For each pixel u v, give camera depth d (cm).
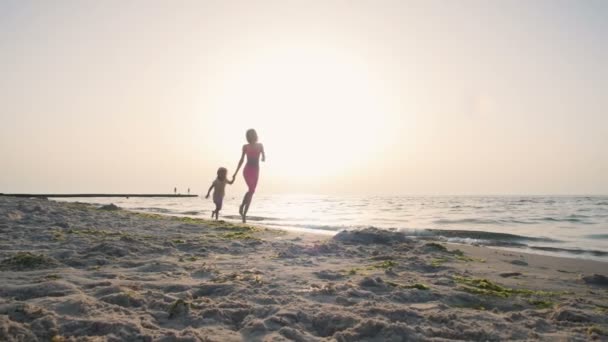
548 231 1248
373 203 4303
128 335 233
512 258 628
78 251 527
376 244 729
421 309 314
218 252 583
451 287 391
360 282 389
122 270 429
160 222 1017
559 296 374
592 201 5003
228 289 351
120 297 302
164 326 262
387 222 1608
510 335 259
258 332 252
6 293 314
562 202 4553
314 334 261
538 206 3338
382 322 264
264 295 336
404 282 414
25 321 250
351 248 660
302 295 344
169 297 314
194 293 341
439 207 3148
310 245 672
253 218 1697
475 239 996
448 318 289
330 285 370
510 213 2269
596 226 1427
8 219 843
